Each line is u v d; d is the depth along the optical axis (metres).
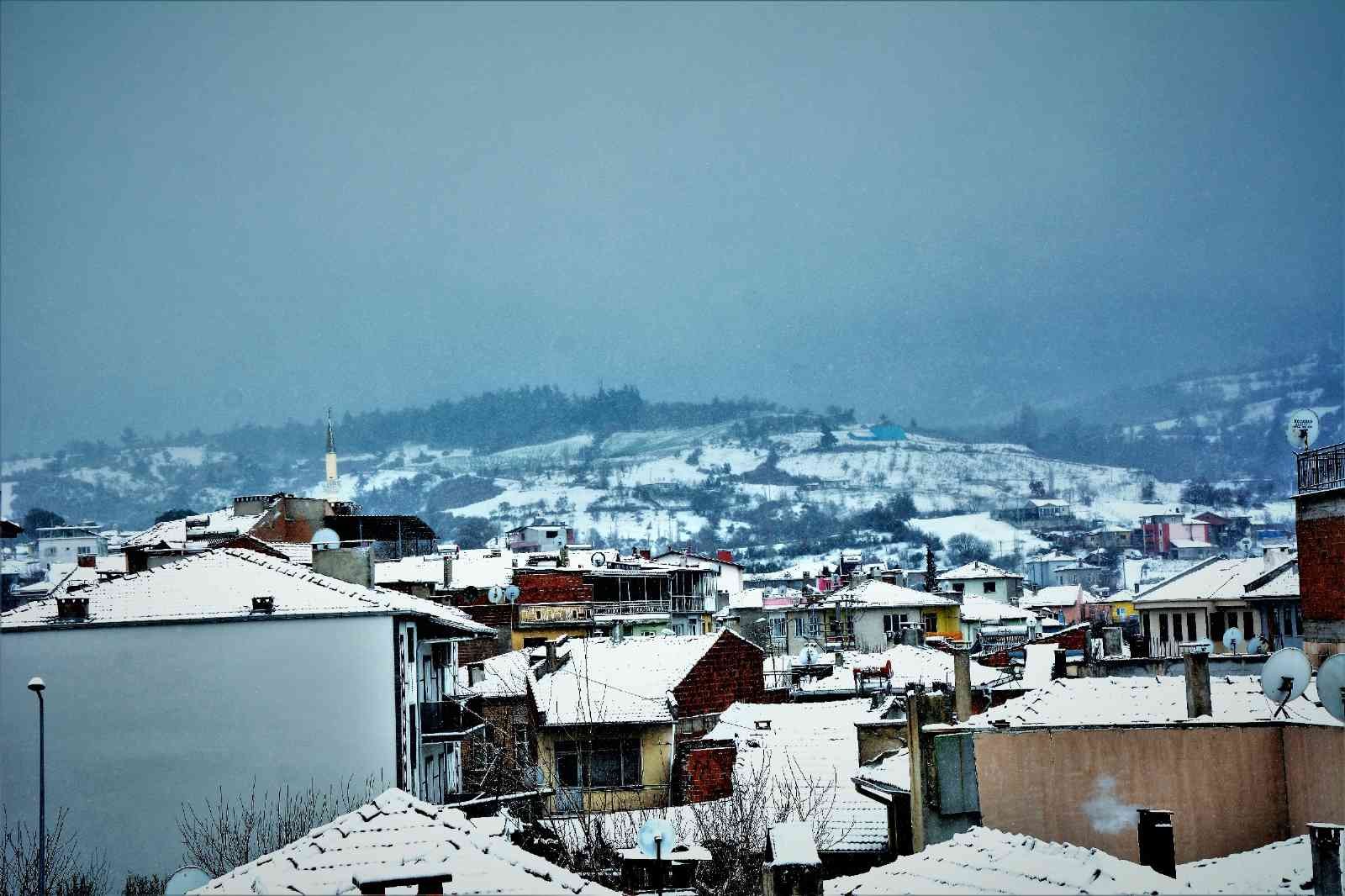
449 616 58.34
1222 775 31.91
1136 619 133.50
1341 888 25.56
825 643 121.12
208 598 51.62
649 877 33.19
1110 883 21.00
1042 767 32.06
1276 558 86.31
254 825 47.22
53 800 49.34
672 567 124.62
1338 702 29.00
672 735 60.50
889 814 36.84
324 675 50.22
